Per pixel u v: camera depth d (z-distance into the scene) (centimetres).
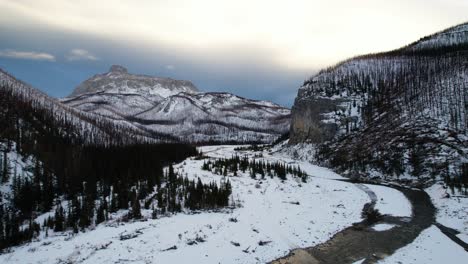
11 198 6288
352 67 15075
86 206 5028
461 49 13650
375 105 10369
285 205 4941
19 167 7525
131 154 10006
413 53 15575
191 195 4916
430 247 3472
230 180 6209
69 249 3158
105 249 3088
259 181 6241
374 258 3238
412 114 8688
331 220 4400
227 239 3466
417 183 6488
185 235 3450
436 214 4666
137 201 4659
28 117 13125
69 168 7725
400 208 4975
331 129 10231
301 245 3544
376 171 7506
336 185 6550
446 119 7719
